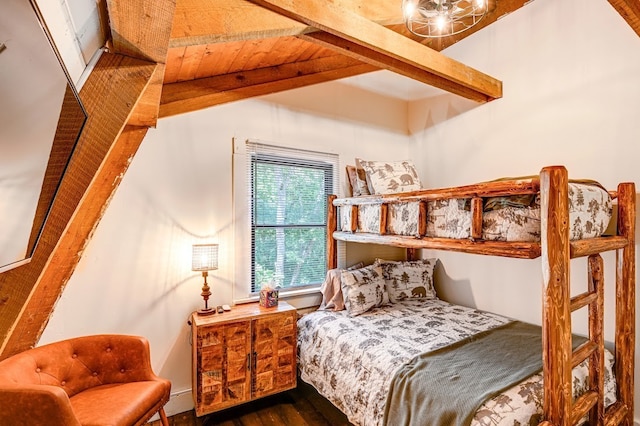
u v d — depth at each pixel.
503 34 2.92
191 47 2.08
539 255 1.54
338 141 3.43
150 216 2.46
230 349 2.33
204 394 2.25
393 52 2.12
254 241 2.95
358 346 2.23
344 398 2.16
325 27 1.79
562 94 2.53
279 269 3.08
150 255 2.46
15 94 0.66
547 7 2.62
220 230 2.74
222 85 2.77
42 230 0.89
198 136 2.67
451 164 3.44
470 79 2.66
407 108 3.96
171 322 2.53
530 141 2.74
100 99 1.02
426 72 2.59
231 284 2.76
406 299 3.25
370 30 2.00
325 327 2.59
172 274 2.54
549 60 2.61
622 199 2.00
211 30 1.43
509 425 1.45
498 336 2.31
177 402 2.51
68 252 1.70
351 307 2.83
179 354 2.54
